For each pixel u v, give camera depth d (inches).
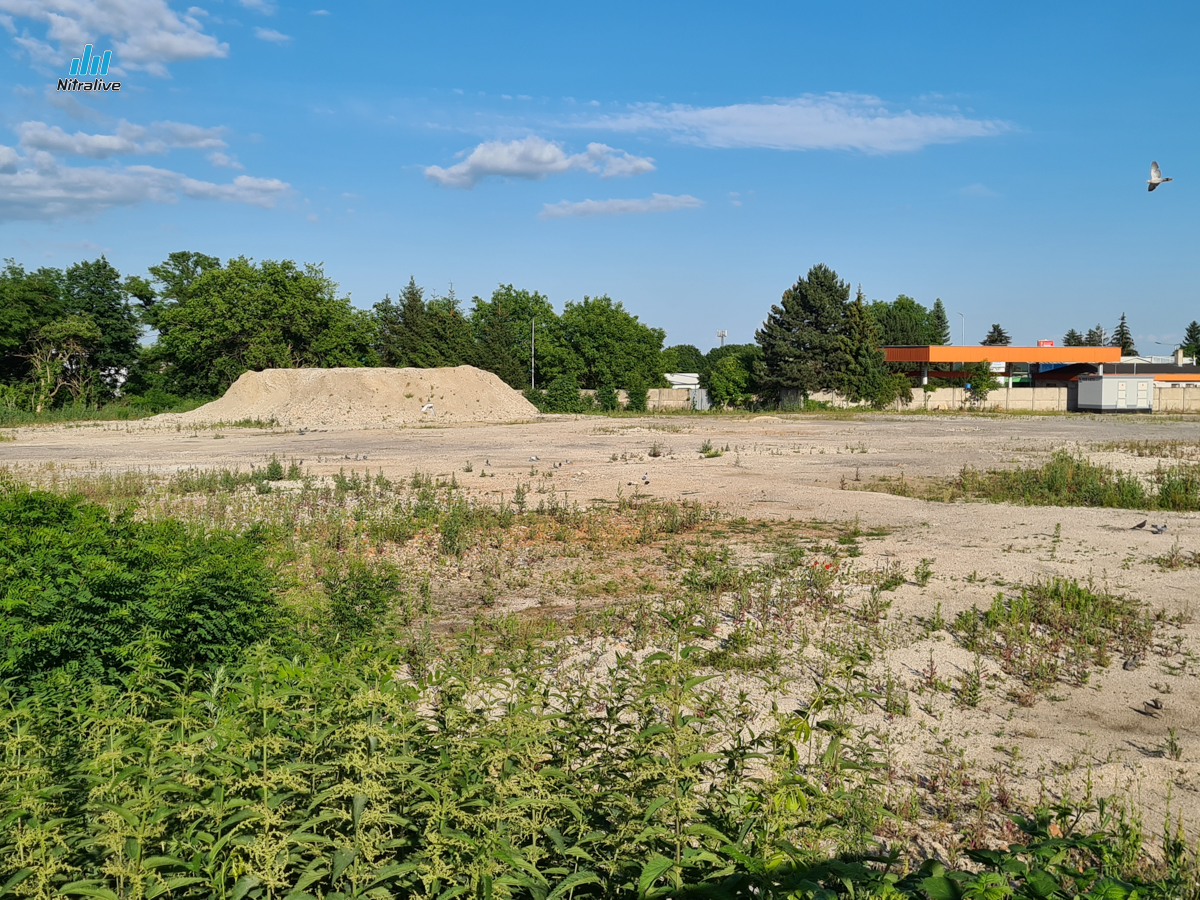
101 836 113.6
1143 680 331.0
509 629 385.7
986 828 215.2
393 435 1601.9
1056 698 313.7
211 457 1165.1
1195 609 415.5
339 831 125.0
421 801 130.4
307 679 157.6
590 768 153.1
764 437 1514.5
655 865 112.3
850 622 401.1
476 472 992.2
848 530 631.2
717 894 111.2
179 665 272.1
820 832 147.6
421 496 754.8
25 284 2476.6
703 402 2851.9
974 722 290.7
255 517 658.2
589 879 117.0
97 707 191.6
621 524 655.8
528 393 2524.6
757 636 375.6
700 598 435.8
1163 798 234.4
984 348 2751.0
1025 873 118.3
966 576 483.2
